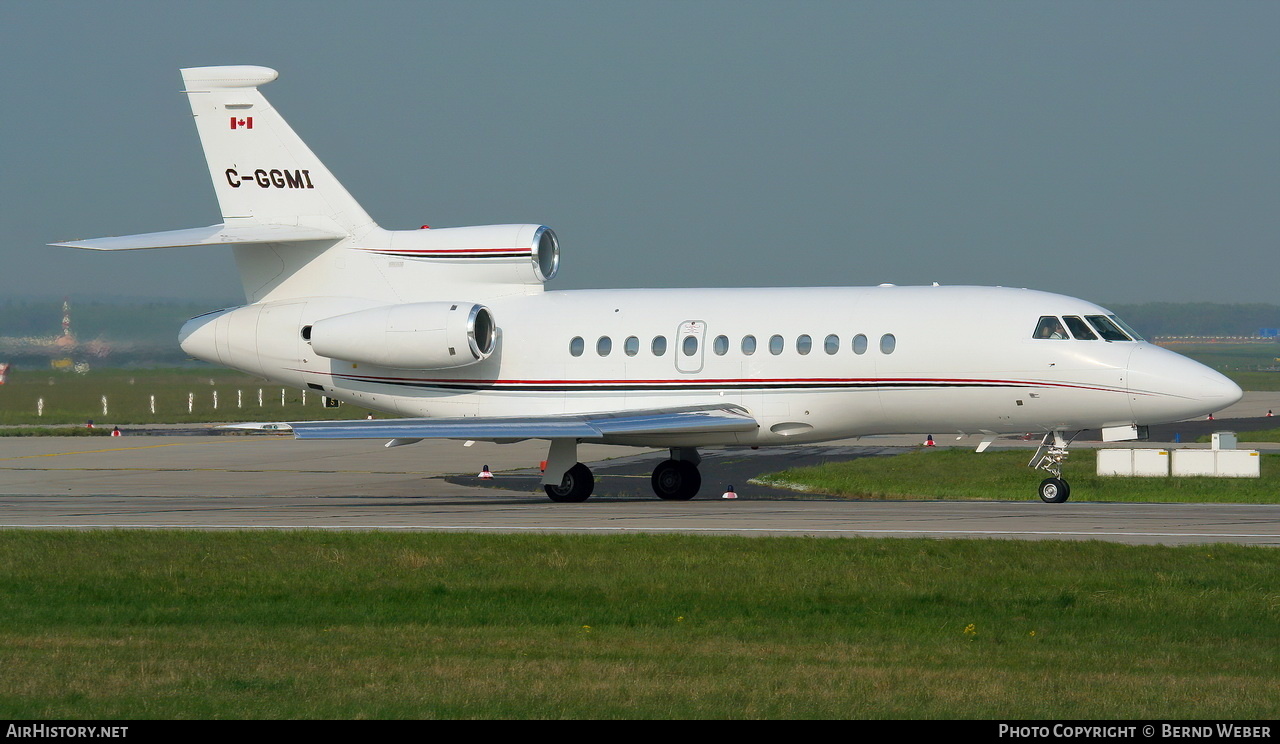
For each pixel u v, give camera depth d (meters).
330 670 44.16
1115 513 88.00
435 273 111.81
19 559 68.75
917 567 62.91
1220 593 56.25
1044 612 53.91
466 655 46.53
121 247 104.25
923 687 41.69
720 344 103.75
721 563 64.69
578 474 105.69
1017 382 97.88
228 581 62.47
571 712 38.75
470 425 97.75
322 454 172.62
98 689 41.78
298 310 113.50
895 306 101.62
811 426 102.94
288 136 113.25
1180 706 39.44
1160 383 95.06
